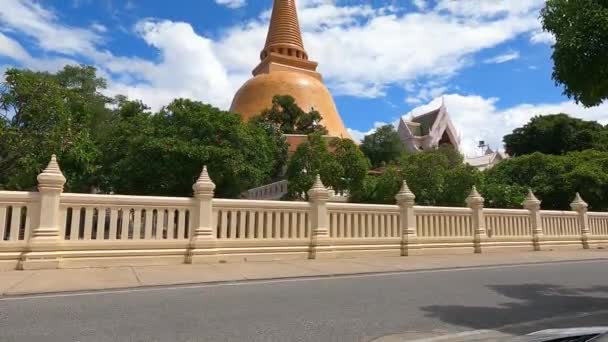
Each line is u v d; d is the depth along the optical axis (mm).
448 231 17094
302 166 29031
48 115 17000
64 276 9438
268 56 60375
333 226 14508
